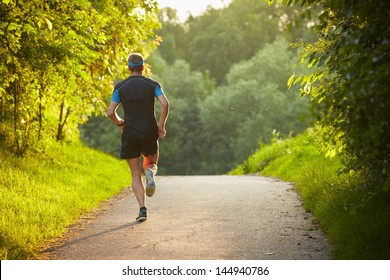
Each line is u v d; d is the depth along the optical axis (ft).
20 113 95.55
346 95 34.78
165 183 106.01
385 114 35.94
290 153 137.80
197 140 566.36
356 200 54.03
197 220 61.67
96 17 89.45
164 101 61.36
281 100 510.99
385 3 36.42
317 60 46.16
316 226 56.49
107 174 106.32
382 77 33.86
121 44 114.01
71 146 128.36
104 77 120.26
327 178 72.54
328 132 52.01
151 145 61.67
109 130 506.89
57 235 56.70
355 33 37.68
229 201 74.49
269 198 76.28
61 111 123.54
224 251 48.08
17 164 85.81
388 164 44.68
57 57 79.92
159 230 57.16
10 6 65.72
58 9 77.30
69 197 74.59
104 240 53.88
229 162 552.82
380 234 44.09
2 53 72.28
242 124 527.40
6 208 62.59
